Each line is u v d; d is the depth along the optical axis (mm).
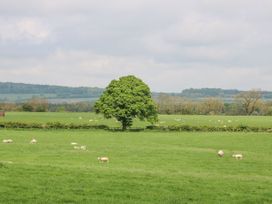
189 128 115750
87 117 180875
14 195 26609
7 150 60656
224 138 94250
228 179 35594
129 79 120125
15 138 86188
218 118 192250
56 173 33469
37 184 29594
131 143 81938
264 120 171375
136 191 28844
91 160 51750
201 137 96312
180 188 30297
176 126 116188
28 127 113688
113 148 69000
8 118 158625
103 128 116625
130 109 116062
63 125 114812
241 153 66438
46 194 27078
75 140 85438
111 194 27828
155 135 100688
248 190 30766
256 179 36938
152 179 32969
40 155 55781
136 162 51969
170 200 26938
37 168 35312
